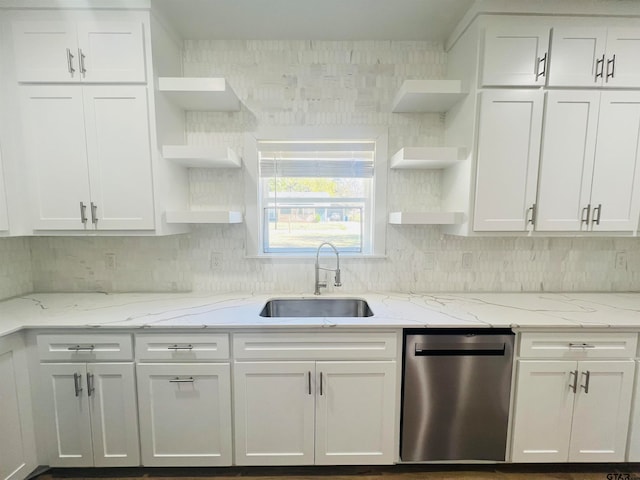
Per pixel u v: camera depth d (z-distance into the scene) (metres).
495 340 1.49
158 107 1.62
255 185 1.99
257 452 1.55
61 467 1.55
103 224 1.64
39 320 1.49
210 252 2.03
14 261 1.89
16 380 1.42
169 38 1.76
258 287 2.06
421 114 1.98
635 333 1.50
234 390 1.52
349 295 2.00
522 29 1.55
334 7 1.62
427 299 1.90
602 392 1.52
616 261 2.05
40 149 1.59
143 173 1.62
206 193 2.00
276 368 1.51
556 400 1.53
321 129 1.95
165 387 1.50
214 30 1.82
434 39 1.92
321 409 1.53
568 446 1.55
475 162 1.64
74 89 1.57
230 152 1.72
